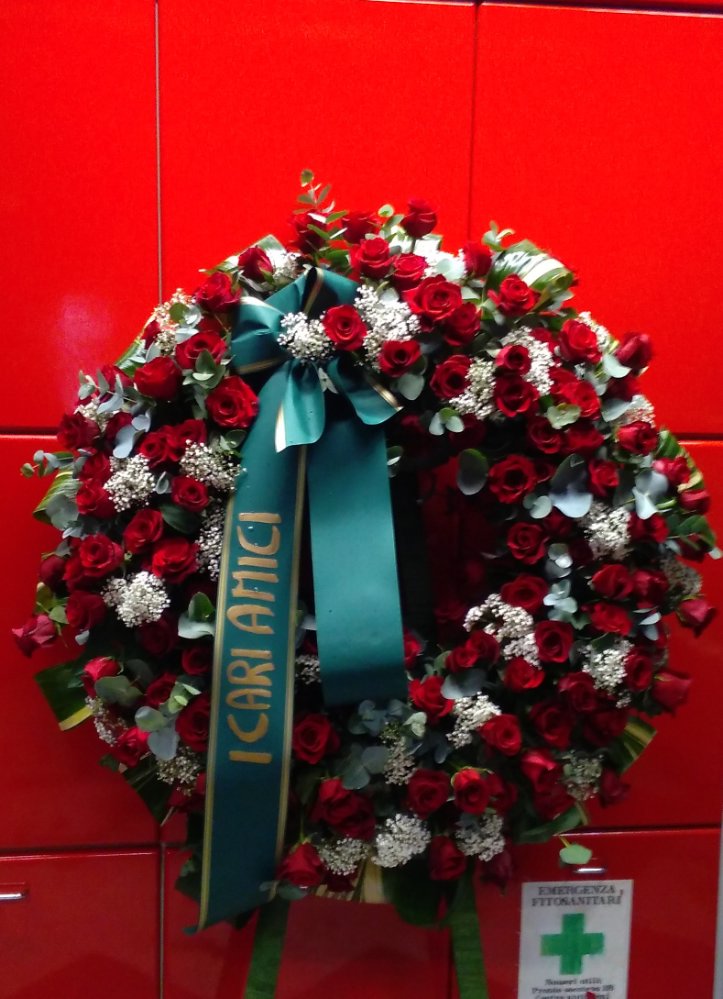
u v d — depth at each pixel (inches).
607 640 37.5
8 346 47.2
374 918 49.7
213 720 36.5
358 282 40.0
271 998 40.8
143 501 37.9
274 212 47.8
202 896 37.8
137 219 47.2
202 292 39.1
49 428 47.9
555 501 37.9
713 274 50.3
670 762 51.4
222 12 46.6
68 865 48.8
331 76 47.4
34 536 48.0
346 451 38.1
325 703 37.0
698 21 49.1
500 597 38.5
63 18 45.9
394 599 36.6
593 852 51.2
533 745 38.6
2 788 48.3
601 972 51.4
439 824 39.1
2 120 46.1
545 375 37.9
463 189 48.6
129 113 46.7
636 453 38.3
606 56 48.8
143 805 48.9
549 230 49.3
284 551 37.6
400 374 37.1
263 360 38.9
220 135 47.1
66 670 43.2
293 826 39.6
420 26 47.6
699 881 51.8
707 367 50.6
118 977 49.2
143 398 38.9
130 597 36.0
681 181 49.7
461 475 38.8
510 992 51.0
